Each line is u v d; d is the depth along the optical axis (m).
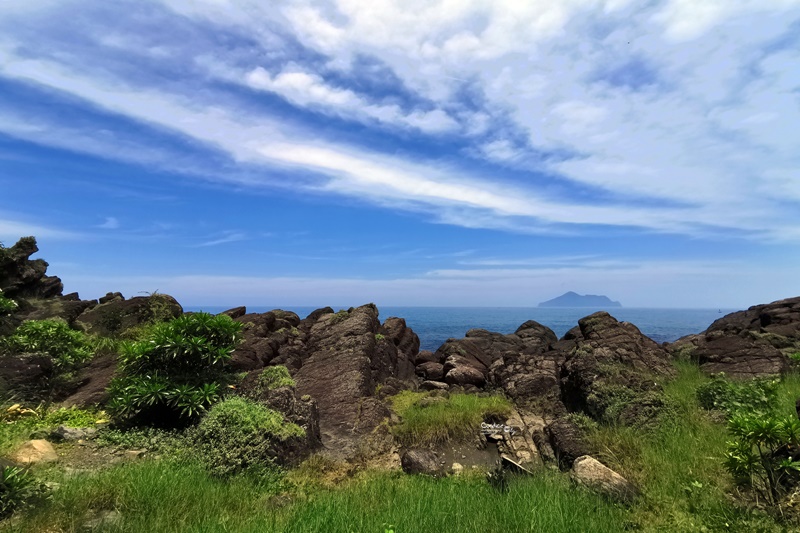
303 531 5.24
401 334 19.58
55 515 5.46
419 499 6.29
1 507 5.41
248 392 10.73
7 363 10.88
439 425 10.34
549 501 6.05
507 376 14.18
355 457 9.45
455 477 8.23
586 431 9.46
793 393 10.78
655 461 7.69
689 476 7.12
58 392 11.53
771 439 6.01
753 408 9.55
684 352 15.95
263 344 15.45
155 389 9.79
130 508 5.85
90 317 17.52
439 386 15.09
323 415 11.23
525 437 10.13
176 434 9.41
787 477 6.27
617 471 7.59
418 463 8.77
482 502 6.28
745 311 22.95
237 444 8.48
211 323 11.34
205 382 10.53
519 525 5.47
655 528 5.62
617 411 9.95
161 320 17.27
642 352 13.37
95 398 11.07
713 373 13.11
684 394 10.86
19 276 18.33
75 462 7.86
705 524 5.60
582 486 6.74
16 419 9.46
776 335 16.56
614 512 6.04
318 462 8.95
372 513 5.95
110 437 9.02
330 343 15.83
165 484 6.53
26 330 12.79
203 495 6.65
